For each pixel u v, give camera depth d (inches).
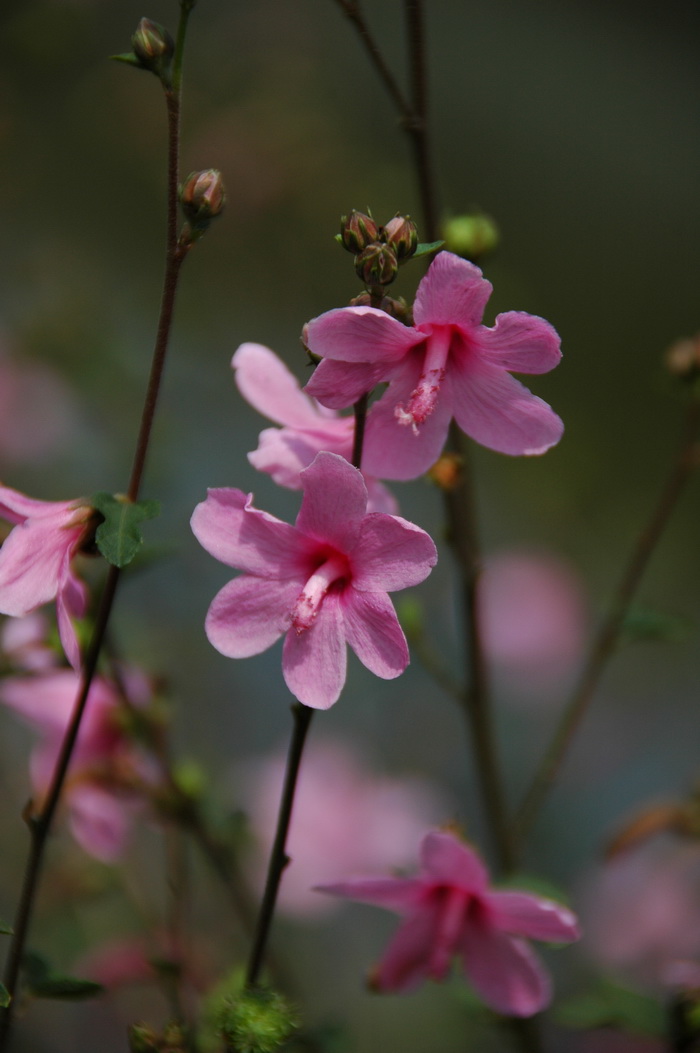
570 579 40.0
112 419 34.6
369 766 33.0
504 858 22.6
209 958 24.1
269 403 19.8
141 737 22.2
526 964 20.6
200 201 19.2
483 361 19.4
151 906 25.0
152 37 19.1
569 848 38.4
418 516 43.7
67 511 19.5
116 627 27.1
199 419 40.5
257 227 42.0
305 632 19.1
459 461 20.9
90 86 43.9
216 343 41.6
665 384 23.5
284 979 22.4
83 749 22.2
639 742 43.2
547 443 19.4
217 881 26.2
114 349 35.2
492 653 38.9
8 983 19.7
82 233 45.5
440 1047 29.9
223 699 34.3
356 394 19.3
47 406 35.8
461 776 38.5
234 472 40.9
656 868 27.8
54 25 40.4
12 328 35.7
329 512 19.1
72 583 19.6
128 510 19.3
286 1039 19.7
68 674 22.0
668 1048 21.4
